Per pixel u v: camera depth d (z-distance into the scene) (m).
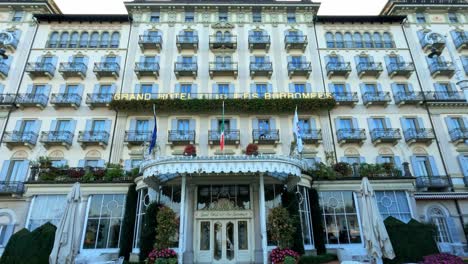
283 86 29.36
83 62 29.67
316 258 16.17
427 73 30.30
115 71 28.78
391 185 20.23
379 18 32.38
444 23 32.97
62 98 27.42
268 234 16.56
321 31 32.34
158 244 15.38
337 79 29.91
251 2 33.31
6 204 23.94
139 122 27.66
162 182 17.48
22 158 25.50
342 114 28.20
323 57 30.95
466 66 29.84
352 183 20.09
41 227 15.07
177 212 17.02
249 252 16.42
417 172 26.03
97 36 31.41
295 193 17.97
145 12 32.66
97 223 19.02
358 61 30.78
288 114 27.92
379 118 28.27
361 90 29.30
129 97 27.64
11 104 26.95
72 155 25.86
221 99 27.14
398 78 30.06
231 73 29.50
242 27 32.22
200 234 16.78
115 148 26.22
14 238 14.61
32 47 30.20
